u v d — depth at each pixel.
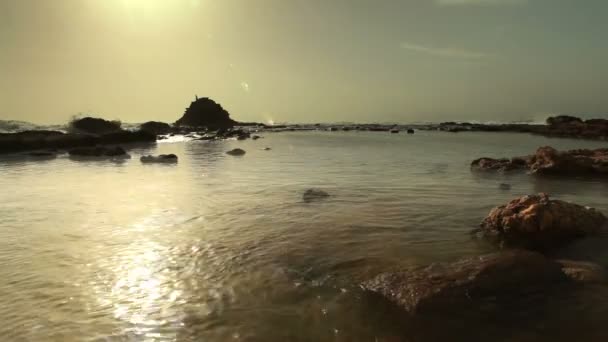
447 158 24.03
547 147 17.95
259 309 5.08
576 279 5.59
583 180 15.10
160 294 5.49
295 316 4.92
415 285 5.32
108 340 4.42
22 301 5.27
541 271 5.57
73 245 7.52
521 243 7.35
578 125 52.72
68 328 4.64
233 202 11.25
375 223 8.84
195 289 5.64
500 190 12.94
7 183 14.90
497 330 4.57
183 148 32.81
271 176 16.39
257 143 39.12
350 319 4.84
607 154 19.30
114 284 5.80
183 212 10.09
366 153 27.61
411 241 7.55
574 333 4.48
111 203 11.23
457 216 9.43
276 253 7.00
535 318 4.78
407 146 34.53
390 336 4.49
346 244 7.42
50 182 15.09
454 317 4.82
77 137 34.16
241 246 7.40
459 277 5.41
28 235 8.16
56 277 6.04
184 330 4.62
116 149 27.05
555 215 7.70
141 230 8.51
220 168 19.14
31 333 4.54
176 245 7.50
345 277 5.97
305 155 26.06
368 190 12.97
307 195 11.98
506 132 64.56
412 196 11.94
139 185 14.27
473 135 55.56
